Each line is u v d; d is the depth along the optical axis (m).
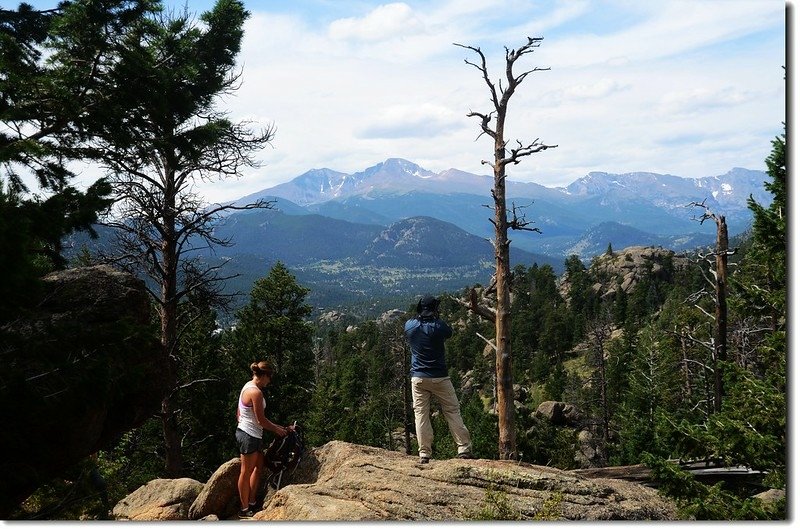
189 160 17.81
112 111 13.52
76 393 7.29
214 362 34.88
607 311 126.19
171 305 19.45
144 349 9.10
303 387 35.91
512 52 13.16
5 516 7.21
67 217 9.21
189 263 19.98
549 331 122.38
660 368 58.41
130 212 17.91
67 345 7.61
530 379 111.69
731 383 11.96
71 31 13.27
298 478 9.28
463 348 124.44
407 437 45.38
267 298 35.75
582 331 121.31
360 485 7.99
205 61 19.39
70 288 9.35
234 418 34.75
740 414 11.09
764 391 10.99
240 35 19.64
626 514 7.75
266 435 33.12
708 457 11.40
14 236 6.88
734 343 23.88
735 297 12.93
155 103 14.62
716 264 18.42
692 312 44.94
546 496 7.75
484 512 7.17
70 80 12.95
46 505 9.31
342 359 112.69
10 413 6.82
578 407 72.88
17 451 7.23
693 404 44.94
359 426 61.91
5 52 12.64
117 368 8.44
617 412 64.12
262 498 9.38
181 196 19.45
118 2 13.56
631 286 146.12
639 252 159.50
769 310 12.47
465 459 8.88
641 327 106.00
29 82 12.25
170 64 17.41
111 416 9.31
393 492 7.72
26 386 6.86
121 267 17.86
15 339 7.25
